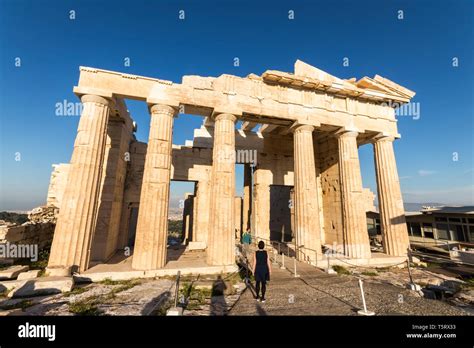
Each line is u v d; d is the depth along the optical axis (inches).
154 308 284.5
